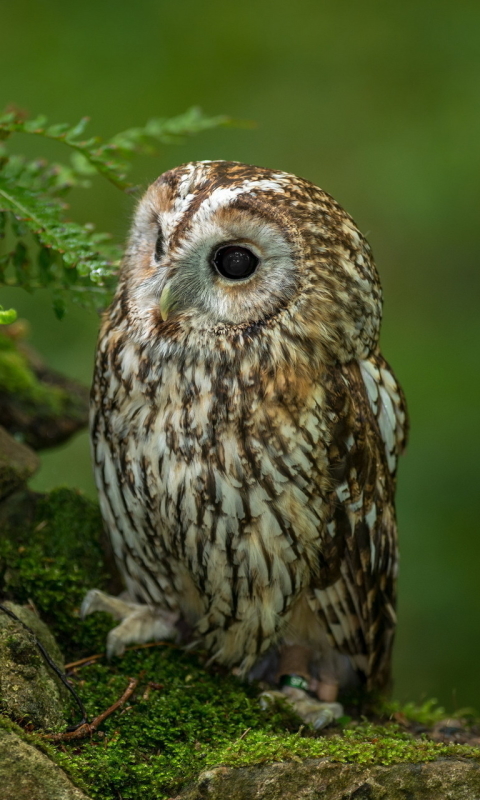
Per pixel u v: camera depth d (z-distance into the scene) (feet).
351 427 19.57
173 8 53.16
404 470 39.11
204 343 18.61
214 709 18.15
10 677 15.84
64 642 19.52
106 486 20.11
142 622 20.11
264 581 19.29
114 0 52.47
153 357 18.83
